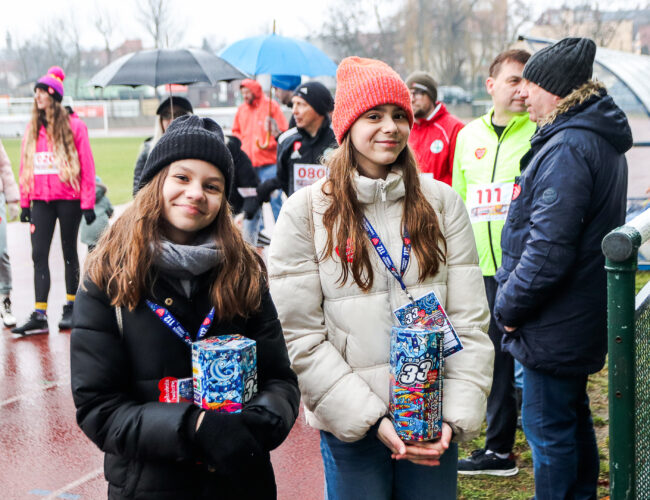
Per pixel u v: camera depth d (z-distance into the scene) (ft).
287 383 6.53
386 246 7.40
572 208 8.51
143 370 6.00
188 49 22.75
